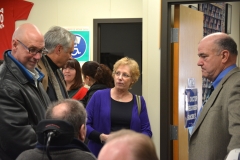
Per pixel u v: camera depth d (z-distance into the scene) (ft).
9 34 17.57
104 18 17.19
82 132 5.48
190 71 12.99
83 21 17.30
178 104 12.12
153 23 11.99
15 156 6.77
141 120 10.19
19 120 6.73
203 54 7.58
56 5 17.42
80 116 5.35
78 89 12.91
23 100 7.01
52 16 17.46
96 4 17.22
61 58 8.90
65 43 8.81
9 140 6.65
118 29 20.06
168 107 11.89
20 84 7.04
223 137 7.08
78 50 17.30
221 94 7.20
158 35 11.94
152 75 12.04
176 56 12.01
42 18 17.51
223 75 7.42
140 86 19.97
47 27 17.49
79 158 5.08
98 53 17.44
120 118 9.87
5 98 6.73
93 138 9.70
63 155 5.06
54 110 5.29
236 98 6.84
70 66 12.72
